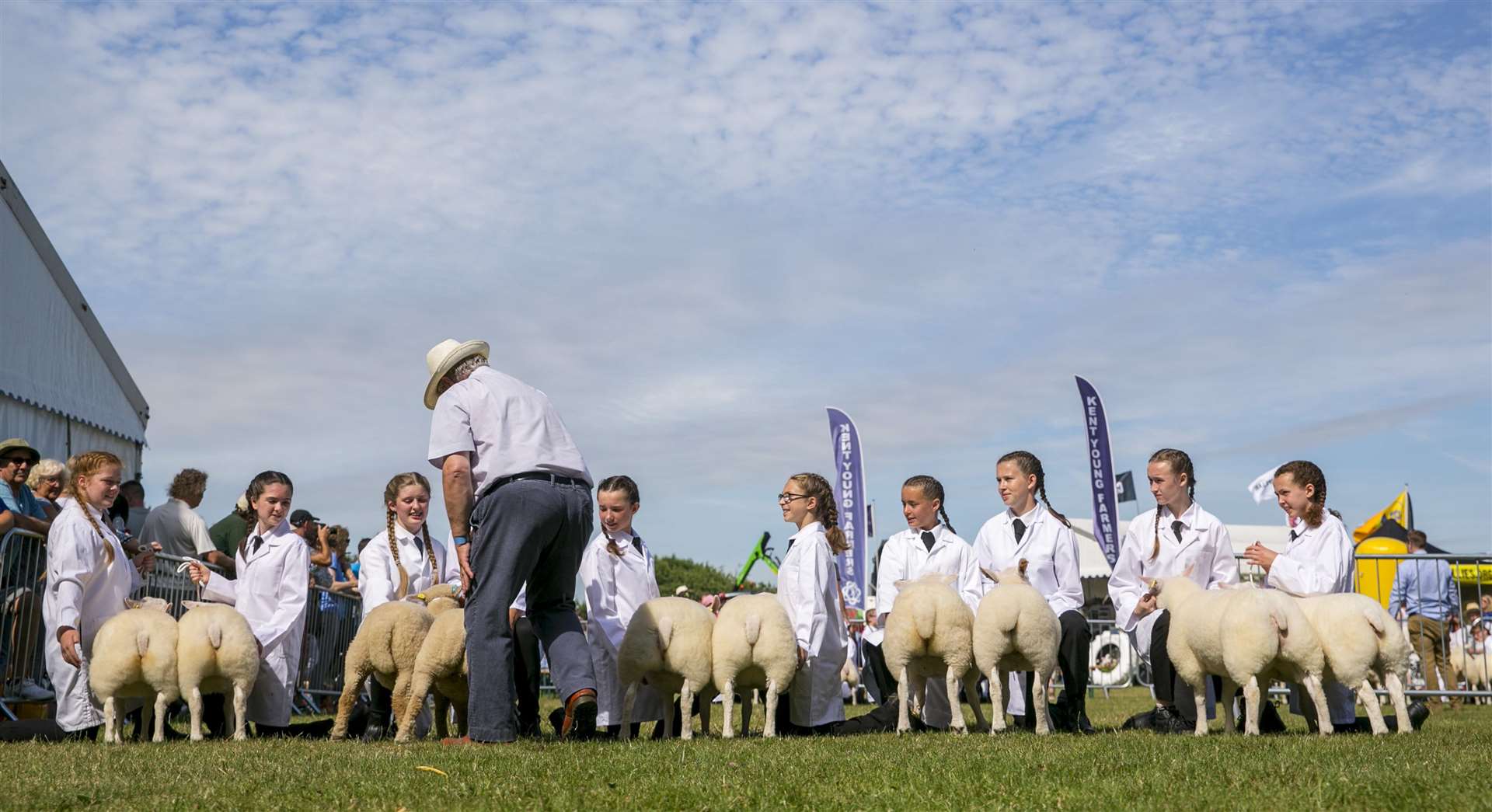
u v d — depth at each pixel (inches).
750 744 244.4
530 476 251.1
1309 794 159.5
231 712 291.6
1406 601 542.3
